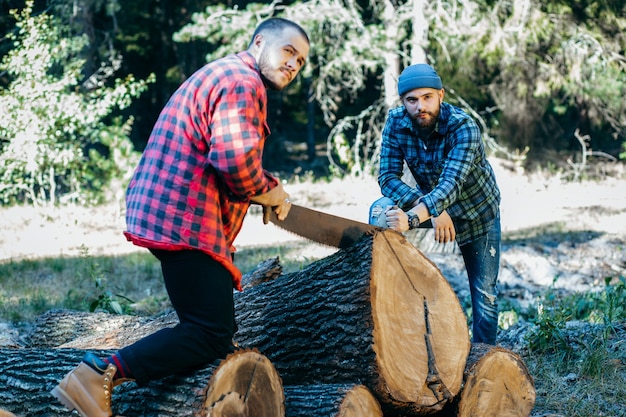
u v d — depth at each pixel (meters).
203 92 3.31
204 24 18.42
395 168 4.78
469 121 4.50
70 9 21.00
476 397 4.05
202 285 3.34
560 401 4.96
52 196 16.39
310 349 3.87
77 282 9.31
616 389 5.07
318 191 19.45
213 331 3.36
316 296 3.89
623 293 6.94
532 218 15.91
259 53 3.47
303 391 3.68
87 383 3.27
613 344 5.73
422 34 18.58
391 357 3.68
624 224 14.78
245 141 3.21
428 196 4.28
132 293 8.90
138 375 3.28
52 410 3.82
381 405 3.76
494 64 22.08
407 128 4.70
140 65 28.00
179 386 3.34
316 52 19.30
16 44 15.72
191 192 3.31
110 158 17.80
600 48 20.08
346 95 27.23
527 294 8.95
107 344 5.23
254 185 3.28
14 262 10.80
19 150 15.36
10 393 3.94
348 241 3.83
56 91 15.49
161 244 3.27
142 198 3.34
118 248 13.11
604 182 21.89
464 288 8.63
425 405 3.78
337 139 20.45
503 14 20.69
